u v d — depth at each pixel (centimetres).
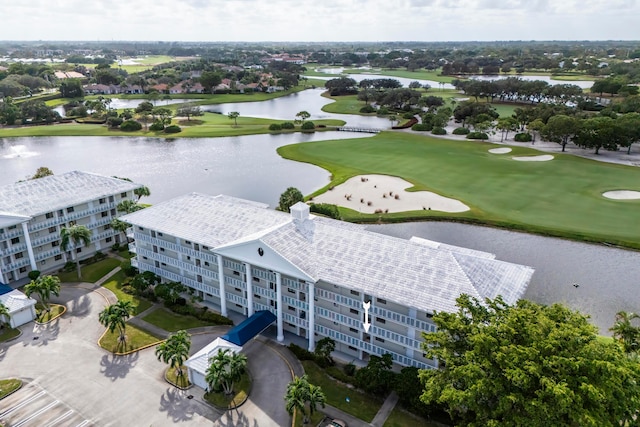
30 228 7631
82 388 5247
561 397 3294
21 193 7938
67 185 8538
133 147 17988
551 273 7994
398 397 5138
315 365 5678
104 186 8850
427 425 4756
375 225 9925
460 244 9050
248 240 5806
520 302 4422
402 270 5356
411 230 9688
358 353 5809
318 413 4903
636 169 13900
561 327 3903
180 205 7400
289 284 5962
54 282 6694
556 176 13325
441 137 19238
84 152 17075
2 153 16812
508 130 18875
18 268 7625
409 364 5269
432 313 4788
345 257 5678
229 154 16738
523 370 3588
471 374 3716
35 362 5681
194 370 5203
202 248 6675
